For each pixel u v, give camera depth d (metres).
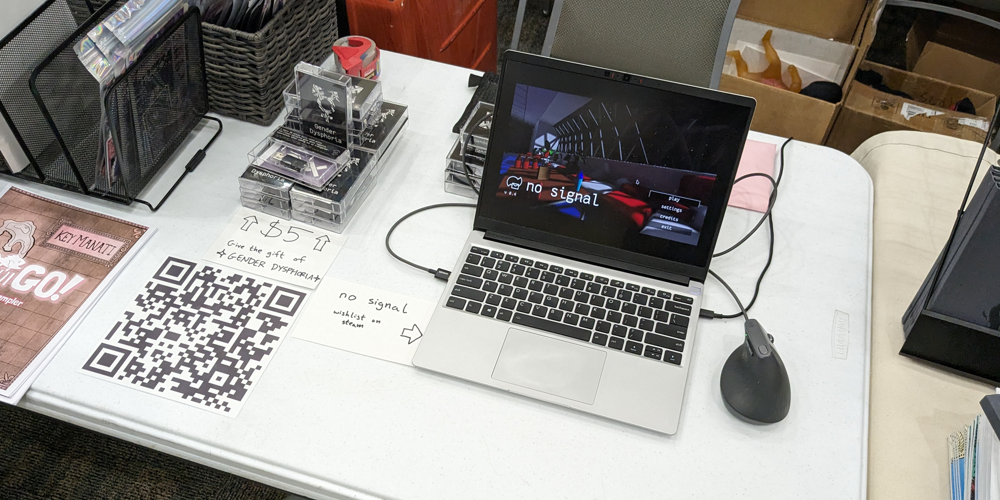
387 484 0.72
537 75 0.87
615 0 1.14
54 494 1.42
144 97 0.94
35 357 0.80
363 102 1.00
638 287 0.88
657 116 0.85
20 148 0.96
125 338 0.83
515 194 0.92
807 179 1.09
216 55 1.04
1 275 0.88
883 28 2.59
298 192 0.95
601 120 0.87
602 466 0.74
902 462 0.79
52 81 0.88
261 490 1.46
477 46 1.90
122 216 0.97
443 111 1.18
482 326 0.84
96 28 0.87
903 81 1.98
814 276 0.95
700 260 0.89
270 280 0.91
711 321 0.89
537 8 2.69
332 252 0.95
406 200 1.03
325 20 1.21
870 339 0.89
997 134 0.96
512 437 0.76
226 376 0.80
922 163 1.17
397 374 0.81
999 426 0.68
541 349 0.82
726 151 0.85
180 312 0.86
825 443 0.77
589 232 0.91
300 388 0.79
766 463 0.75
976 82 2.06
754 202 1.04
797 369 0.84
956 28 2.33
